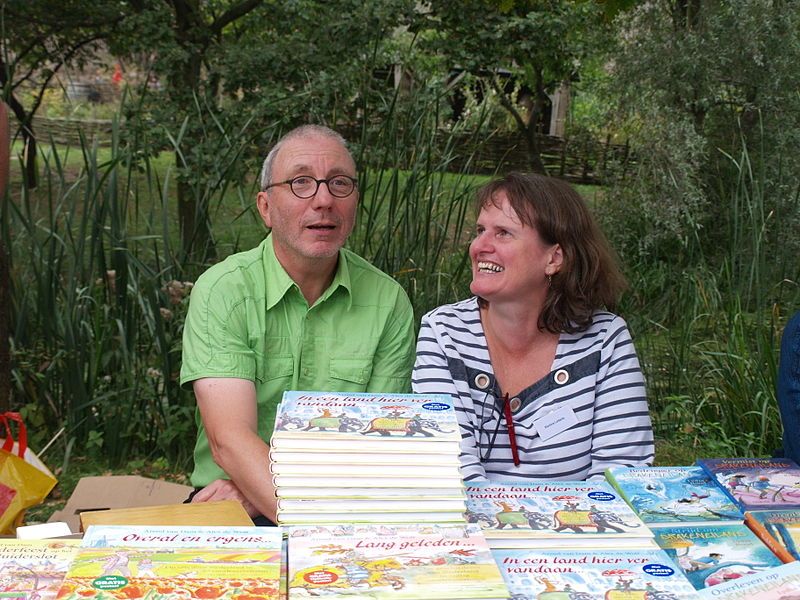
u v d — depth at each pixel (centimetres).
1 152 258
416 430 149
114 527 140
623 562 139
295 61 594
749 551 149
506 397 221
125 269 388
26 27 667
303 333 241
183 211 550
